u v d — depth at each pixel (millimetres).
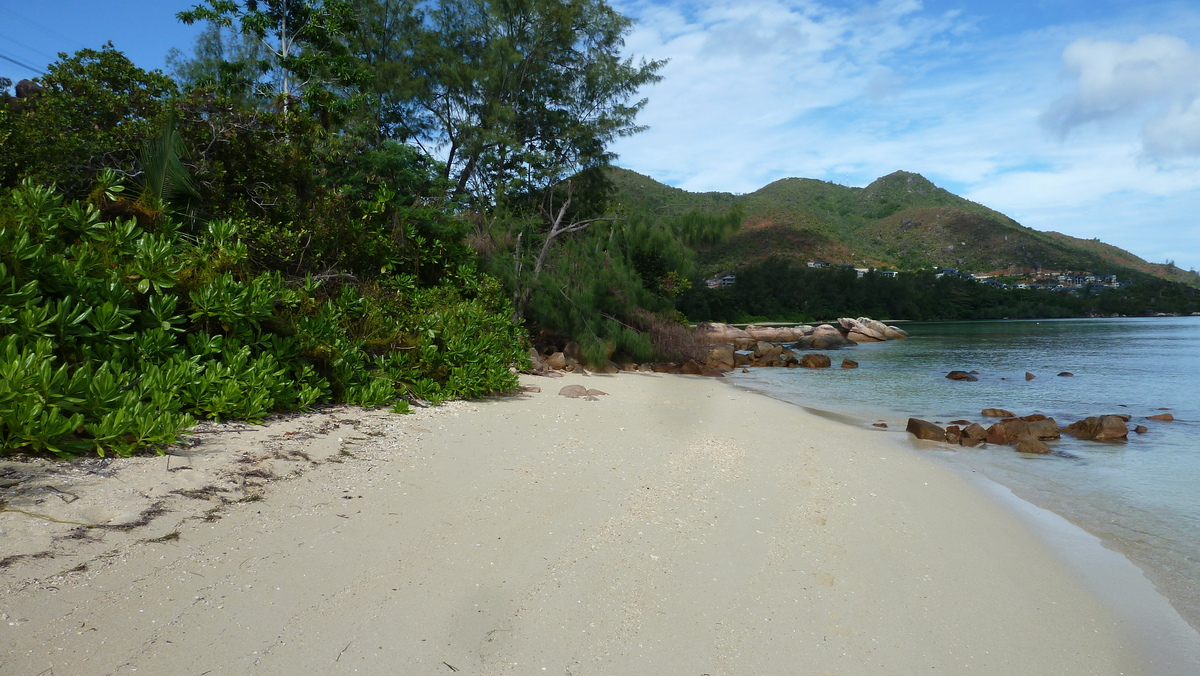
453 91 20016
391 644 3014
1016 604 4168
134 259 6395
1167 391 16422
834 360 26453
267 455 5246
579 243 19016
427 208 14445
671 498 5621
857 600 3994
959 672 3299
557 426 8383
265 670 2715
